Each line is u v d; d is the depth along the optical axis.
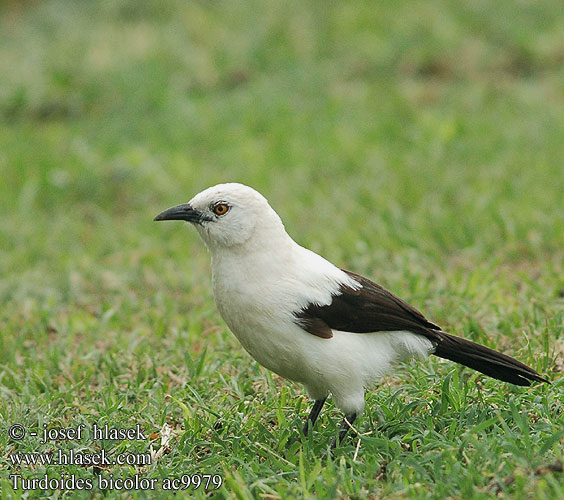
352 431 7.76
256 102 20.11
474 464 6.71
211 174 16.84
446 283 11.06
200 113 19.84
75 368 9.76
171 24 24.25
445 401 7.84
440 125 17.62
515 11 23.25
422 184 15.24
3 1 28.30
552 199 13.83
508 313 9.95
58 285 12.92
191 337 10.44
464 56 21.78
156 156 17.94
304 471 6.80
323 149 17.38
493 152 16.58
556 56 21.61
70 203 16.75
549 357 8.88
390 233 13.06
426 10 23.52
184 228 15.04
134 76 21.66
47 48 23.75
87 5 26.52
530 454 6.67
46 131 19.84
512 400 7.55
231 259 7.50
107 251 14.41
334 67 21.88
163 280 12.90
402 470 6.78
